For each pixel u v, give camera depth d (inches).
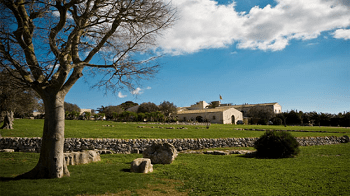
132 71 354.6
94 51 331.9
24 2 293.6
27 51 294.7
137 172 357.1
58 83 293.6
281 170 374.9
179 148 701.3
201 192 262.2
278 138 538.6
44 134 298.8
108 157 517.7
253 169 386.9
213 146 763.4
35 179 287.9
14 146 587.2
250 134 1051.9
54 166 295.9
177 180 315.9
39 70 299.4
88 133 803.4
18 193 234.1
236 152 633.6
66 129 936.3
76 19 303.9
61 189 252.1
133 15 339.6
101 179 304.2
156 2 351.3
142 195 249.9
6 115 856.9
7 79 292.7
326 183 290.2
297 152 535.5
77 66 313.4
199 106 4471.0
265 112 3189.0
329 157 524.7
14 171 344.8
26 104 895.1
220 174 348.8
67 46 302.8
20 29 289.3
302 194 249.4
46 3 296.0
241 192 258.4
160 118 2492.6
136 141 639.8
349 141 996.6
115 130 1006.4
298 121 2979.8
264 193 254.4
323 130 1514.5
